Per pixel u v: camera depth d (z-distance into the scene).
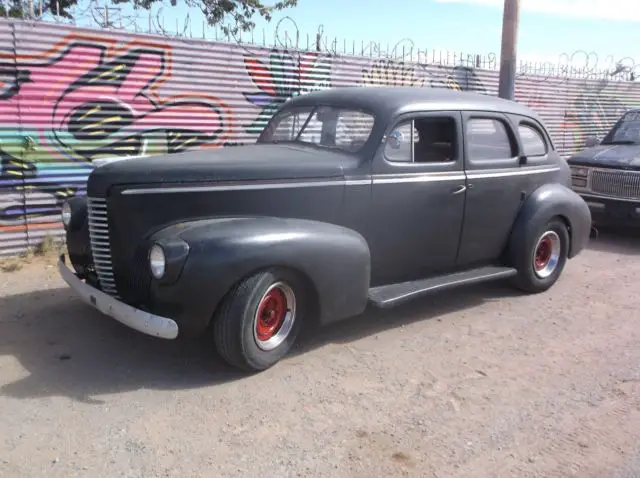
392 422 3.67
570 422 3.72
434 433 3.56
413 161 5.06
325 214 4.60
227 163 4.33
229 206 4.27
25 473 3.06
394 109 4.91
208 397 3.88
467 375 4.34
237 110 8.35
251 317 4.04
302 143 5.24
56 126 6.97
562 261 6.44
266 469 3.16
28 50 6.68
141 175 4.11
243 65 8.29
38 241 7.07
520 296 6.19
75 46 6.96
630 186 8.36
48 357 4.39
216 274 3.84
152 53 7.50
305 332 5.03
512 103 6.12
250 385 4.06
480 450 3.40
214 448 3.33
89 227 4.36
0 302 5.49
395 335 5.05
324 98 5.34
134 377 4.12
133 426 3.52
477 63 11.38
